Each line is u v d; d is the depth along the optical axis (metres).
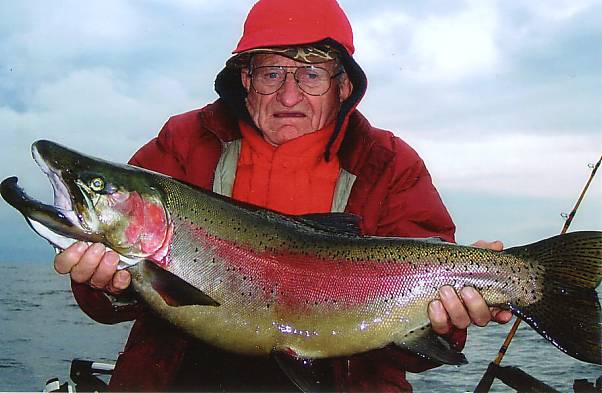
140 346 0.81
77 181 0.68
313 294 0.70
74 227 0.67
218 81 0.85
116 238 0.68
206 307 0.69
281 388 0.76
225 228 0.70
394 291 0.70
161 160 0.86
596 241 0.70
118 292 0.69
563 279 0.70
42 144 0.69
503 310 0.72
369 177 0.82
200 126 0.86
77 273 0.66
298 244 0.71
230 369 0.77
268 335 0.70
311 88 0.82
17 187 0.68
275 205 0.82
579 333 0.69
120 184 0.69
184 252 0.69
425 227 0.83
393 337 0.70
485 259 0.71
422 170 0.86
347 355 0.70
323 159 0.84
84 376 0.96
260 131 0.84
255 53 0.83
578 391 0.91
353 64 0.82
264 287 0.69
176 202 0.70
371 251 0.71
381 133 0.87
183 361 0.78
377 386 0.78
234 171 0.84
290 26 0.81
